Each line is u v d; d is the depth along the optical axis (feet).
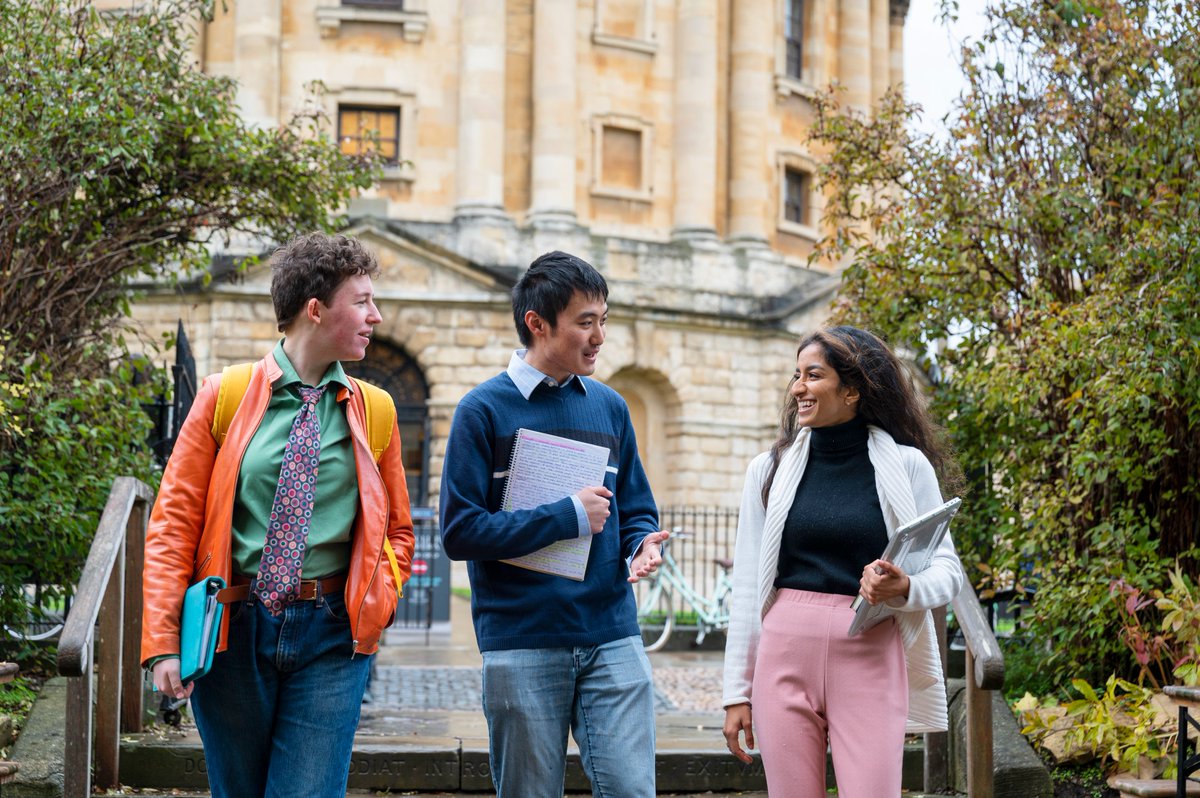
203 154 30.27
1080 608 23.04
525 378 13.67
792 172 109.09
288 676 12.14
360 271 12.59
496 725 13.17
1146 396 21.15
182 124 29.76
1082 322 22.24
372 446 12.75
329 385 12.66
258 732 12.19
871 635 12.69
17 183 26.37
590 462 13.51
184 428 12.28
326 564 12.25
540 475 13.41
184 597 11.76
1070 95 25.50
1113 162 24.58
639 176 100.94
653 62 101.60
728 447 97.14
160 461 30.37
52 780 18.72
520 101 97.40
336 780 12.18
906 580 12.06
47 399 26.27
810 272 104.53
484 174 93.66
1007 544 26.13
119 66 28.30
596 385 14.26
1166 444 22.93
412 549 12.99
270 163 31.60
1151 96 24.41
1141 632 21.72
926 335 27.45
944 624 21.58
